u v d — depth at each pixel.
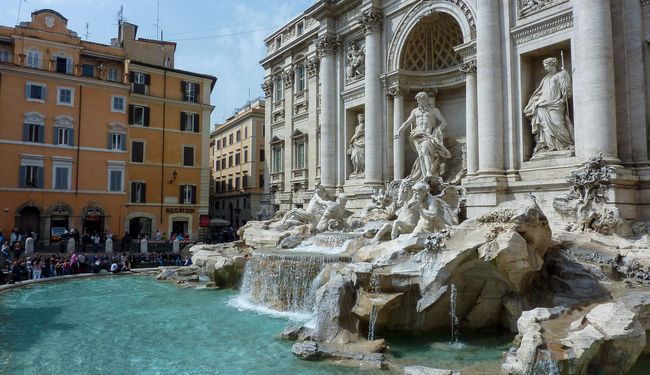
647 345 13.48
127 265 34.25
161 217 52.00
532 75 25.27
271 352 14.82
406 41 32.16
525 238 15.53
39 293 25.62
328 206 29.27
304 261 20.27
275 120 48.88
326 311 15.95
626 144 21.09
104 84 48.53
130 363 14.08
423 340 15.60
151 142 52.06
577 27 22.03
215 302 22.83
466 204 25.67
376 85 33.56
